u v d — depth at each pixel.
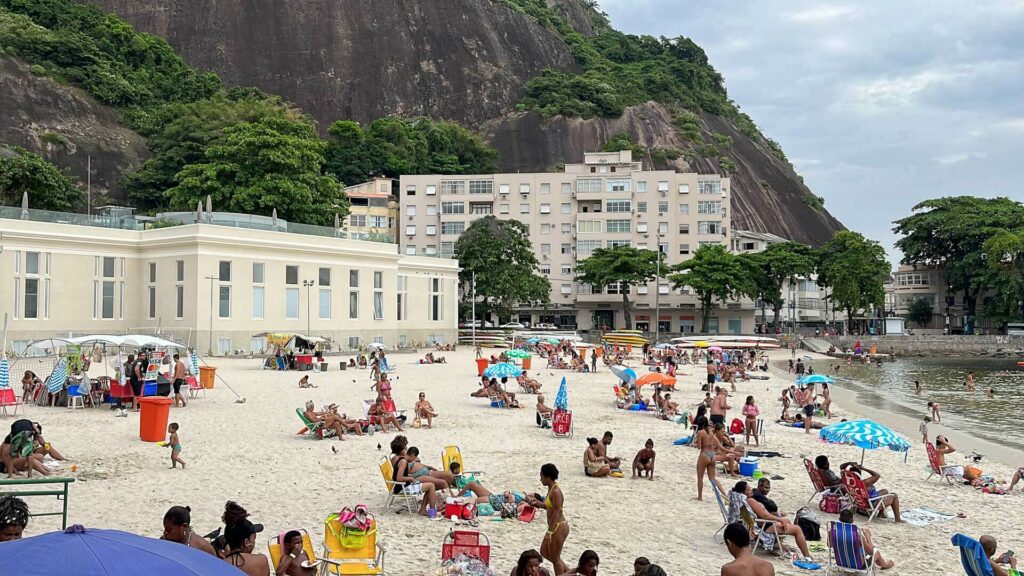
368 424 24.83
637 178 108.06
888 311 133.50
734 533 10.12
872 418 35.91
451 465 16.48
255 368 46.50
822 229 169.50
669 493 18.39
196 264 52.84
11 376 37.34
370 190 122.69
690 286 98.12
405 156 139.25
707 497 18.12
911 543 15.24
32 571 5.59
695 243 108.81
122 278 55.44
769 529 14.08
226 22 179.88
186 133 114.06
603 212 107.81
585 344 79.62
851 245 102.94
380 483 18.03
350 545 11.74
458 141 152.50
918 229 117.19
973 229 110.38
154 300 55.44
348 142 136.88
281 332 57.56
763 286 100.62
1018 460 26.31
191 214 59.22
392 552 13.00
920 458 25.09
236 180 82.19
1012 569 12.65
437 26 190.38
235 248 54.97
